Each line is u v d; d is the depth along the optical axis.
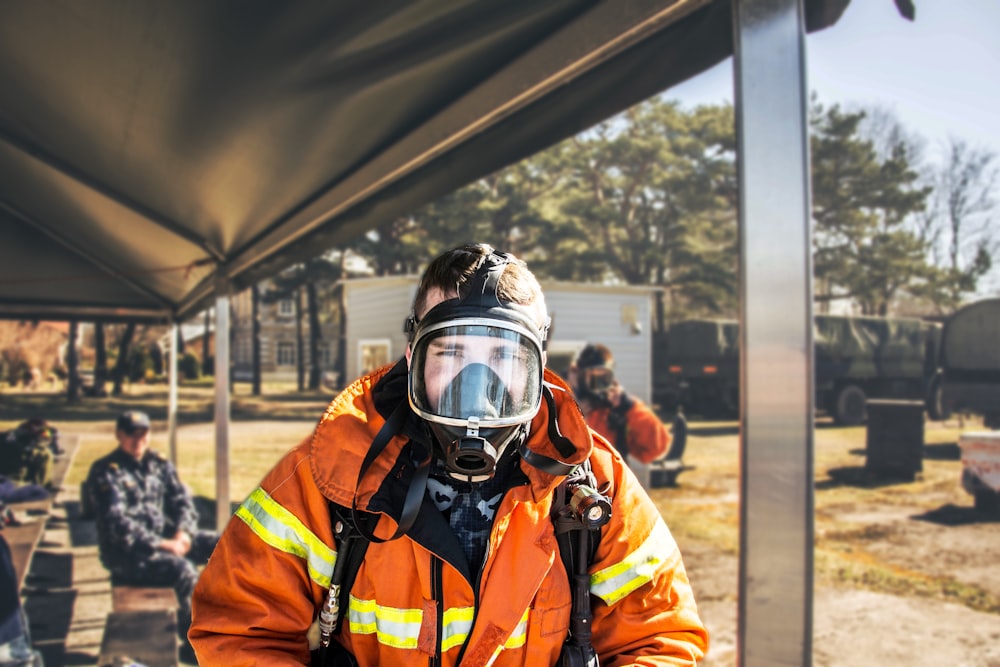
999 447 8.41
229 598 1.21
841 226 29.92
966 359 16.14
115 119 3.01
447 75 2.28
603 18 1.79
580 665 1.23
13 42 2.56
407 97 2.45
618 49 1.82
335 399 1.30
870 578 6.36
